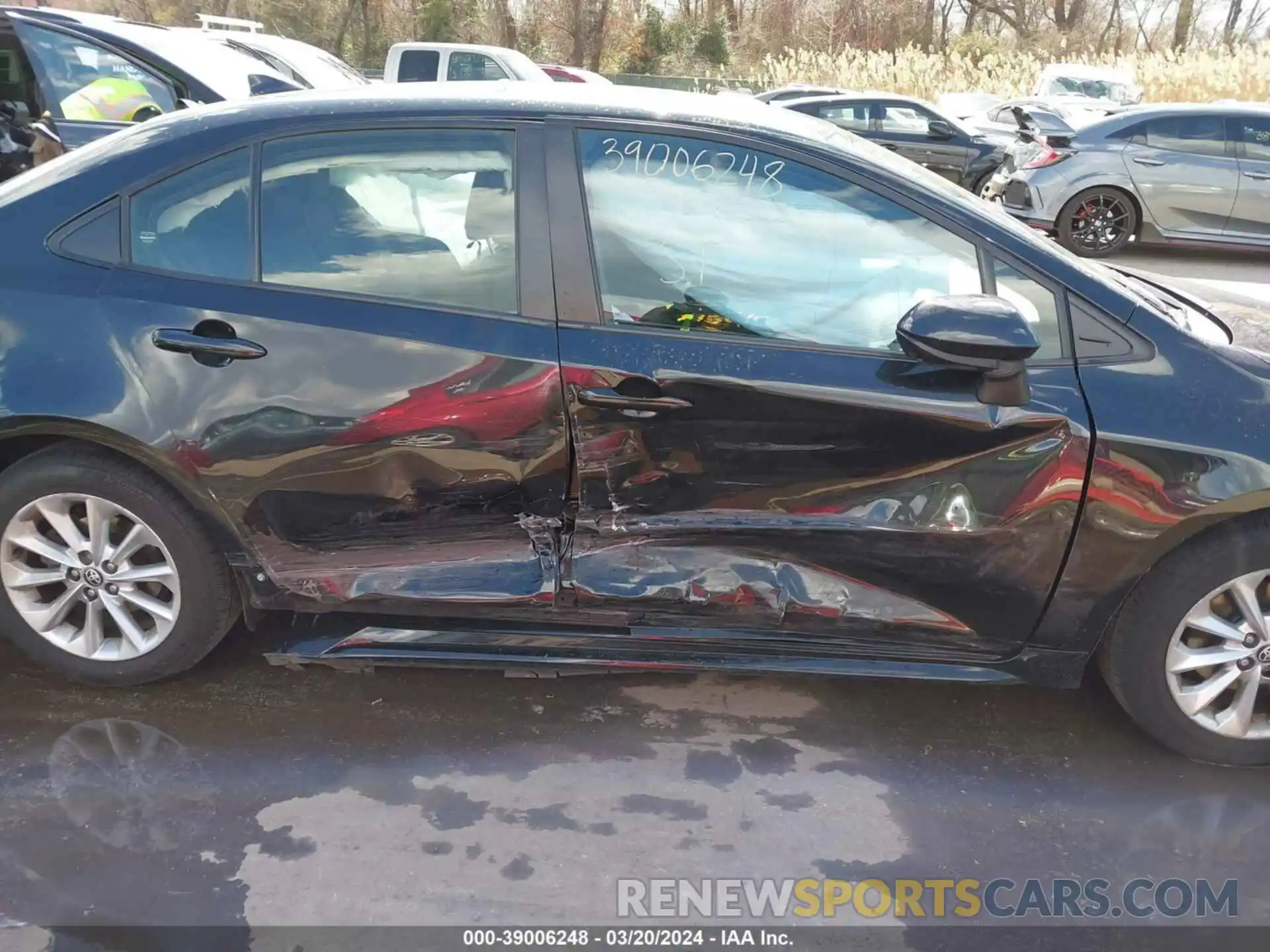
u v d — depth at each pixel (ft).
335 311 8.21
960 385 7.93
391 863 7.50
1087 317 8.10
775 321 8.18
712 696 9.65
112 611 8.96
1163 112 30.58
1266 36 92.32
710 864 7.60
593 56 93.91
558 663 8.72
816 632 8.55
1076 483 7.90
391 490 8.39
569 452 8.19
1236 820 8.18
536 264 8.21
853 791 8.40
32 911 6.98
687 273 8.21
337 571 8.71
